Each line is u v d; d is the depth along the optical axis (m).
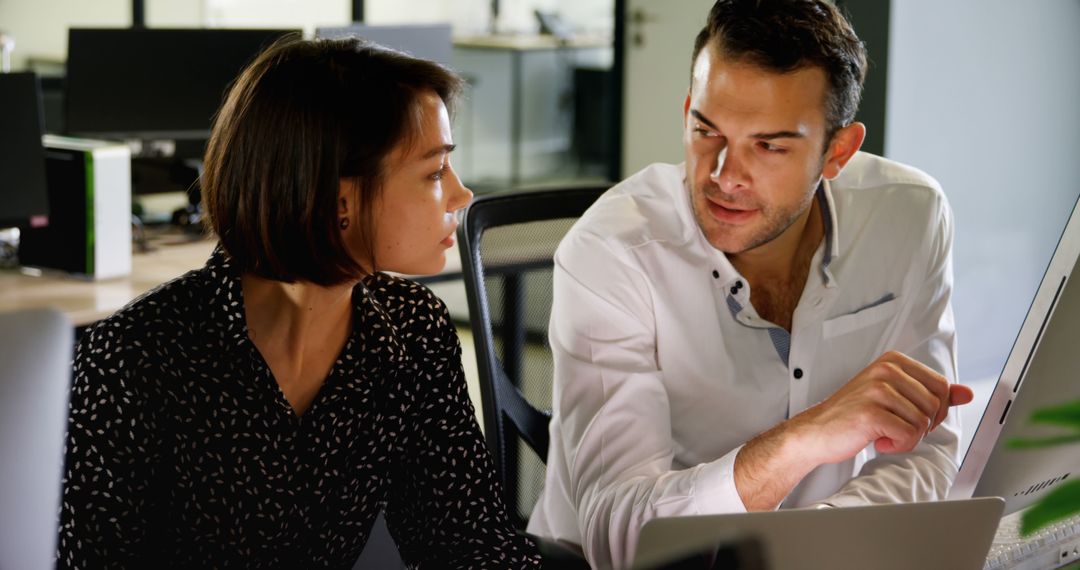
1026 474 1.04
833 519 0.82
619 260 1.49
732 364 1.52
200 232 3.38
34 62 5.81
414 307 1.28
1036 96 4.15
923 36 3.77
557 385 1.50
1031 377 0.96
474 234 1.72
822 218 1.55
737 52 1.30
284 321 1.16
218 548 1.14
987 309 4.25
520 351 1.77
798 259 1.55
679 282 1.50
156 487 1.10
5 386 0.50
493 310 1.76
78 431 1.07
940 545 0.87
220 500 1.13
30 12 5.75
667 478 1.28
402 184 1.10
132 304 1.12
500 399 1.70
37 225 2.79
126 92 3.39
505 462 1.71
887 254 1.60
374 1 6.83
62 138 2.94
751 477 1.21
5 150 2.75
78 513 1.06
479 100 7.58
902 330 1.63
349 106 1.06
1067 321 0.94
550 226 1.84
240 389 1.12
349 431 1.20
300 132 1.06
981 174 4.08
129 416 1.07
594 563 1.34
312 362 1.19
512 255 1.77
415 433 1.29
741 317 1.51
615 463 1.38
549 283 1.81
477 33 7.34
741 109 1.31
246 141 1.07
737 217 1.37
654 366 1.50
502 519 1.31
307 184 1.06
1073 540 1.12
